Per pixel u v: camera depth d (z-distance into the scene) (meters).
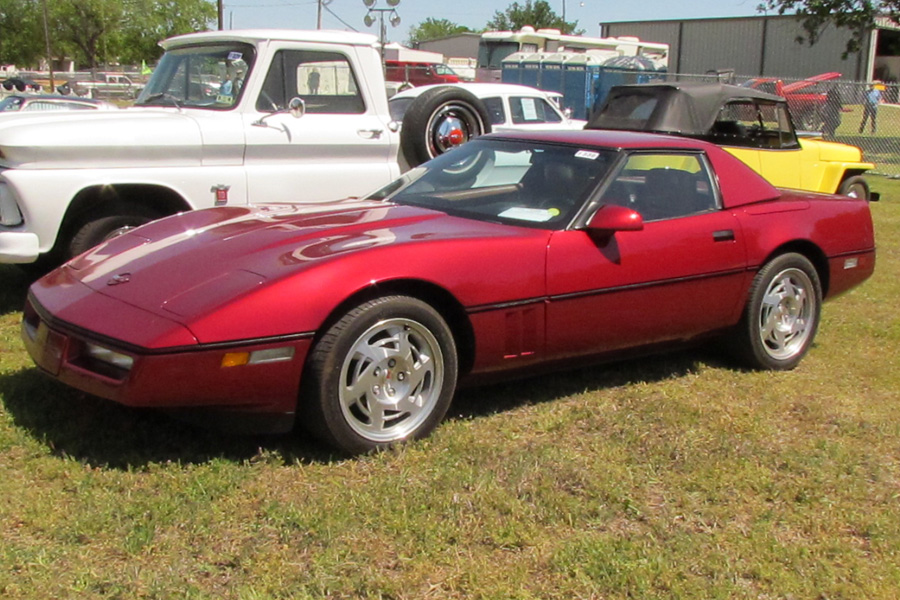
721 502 3.59
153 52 67.62
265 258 3.81
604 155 4.77
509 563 3.05
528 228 4.39
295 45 6.57
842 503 3.63
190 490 3.39
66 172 5.68
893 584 3.08
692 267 4.79
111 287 3.80
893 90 23.33
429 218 4.43
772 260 5.23
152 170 5.96
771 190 5.41
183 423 4.01
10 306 6.11
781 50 48.59
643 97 10.20
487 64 33.88
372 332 3.74
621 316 4.56
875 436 4.36
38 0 61.19
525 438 4.12
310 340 3.60
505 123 13.94
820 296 5.50
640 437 4.14
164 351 3.38
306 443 3.91
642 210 4.72
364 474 3.65
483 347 4.12
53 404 4.15
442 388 4.00
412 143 7.29
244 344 3.48
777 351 5.38
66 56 66.75
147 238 4.34
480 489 3.50
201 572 2.89
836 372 5.41
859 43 25.39
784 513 3.53
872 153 21.17
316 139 6.61
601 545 3.16
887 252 9.73
